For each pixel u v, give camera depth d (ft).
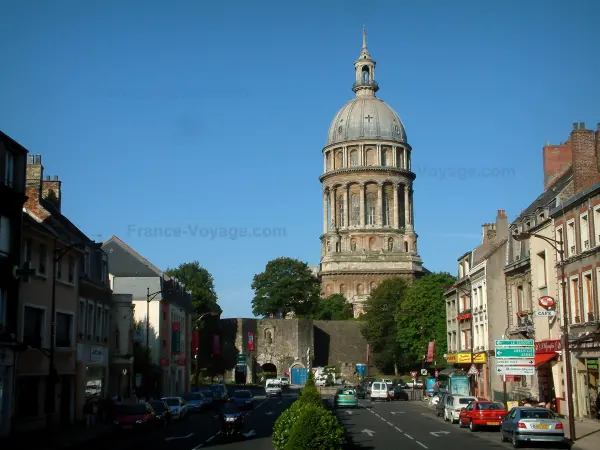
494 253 209.56
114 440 128.98
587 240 144.87
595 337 137.80
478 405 141.08
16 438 127.34
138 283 241.76
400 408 226.99
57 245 150.00
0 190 123.95
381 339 422.00
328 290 520.42
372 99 544.62
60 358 150.61
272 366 453.99
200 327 406.00
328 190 533.14
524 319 183.11
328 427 74.23
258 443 119.03
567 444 112.16
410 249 521.65
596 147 150.30
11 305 127.34
